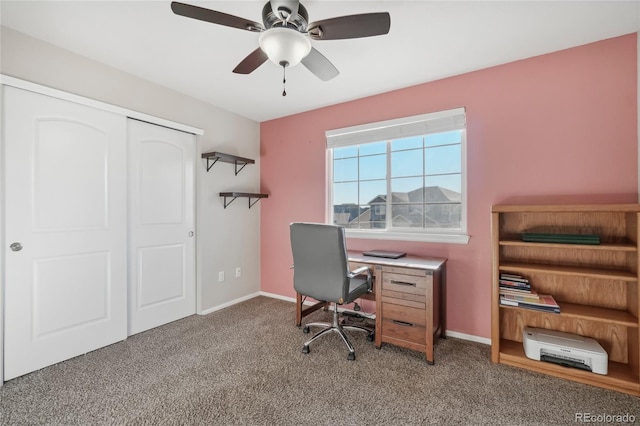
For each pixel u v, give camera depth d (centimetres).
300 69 242
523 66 227
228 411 161
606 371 180
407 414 159
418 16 175
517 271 212
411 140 285
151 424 151
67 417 156
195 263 311
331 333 262
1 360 183
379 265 234
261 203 384
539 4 165
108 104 234
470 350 230
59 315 211
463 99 250
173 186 289
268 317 302
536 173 223
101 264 233
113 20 180
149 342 244
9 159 188
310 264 230
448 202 267
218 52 217
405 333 223
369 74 251
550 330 218
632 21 180
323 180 332
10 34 188
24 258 195
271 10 149
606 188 201
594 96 204
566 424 152
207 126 316
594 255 205
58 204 210
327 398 172
